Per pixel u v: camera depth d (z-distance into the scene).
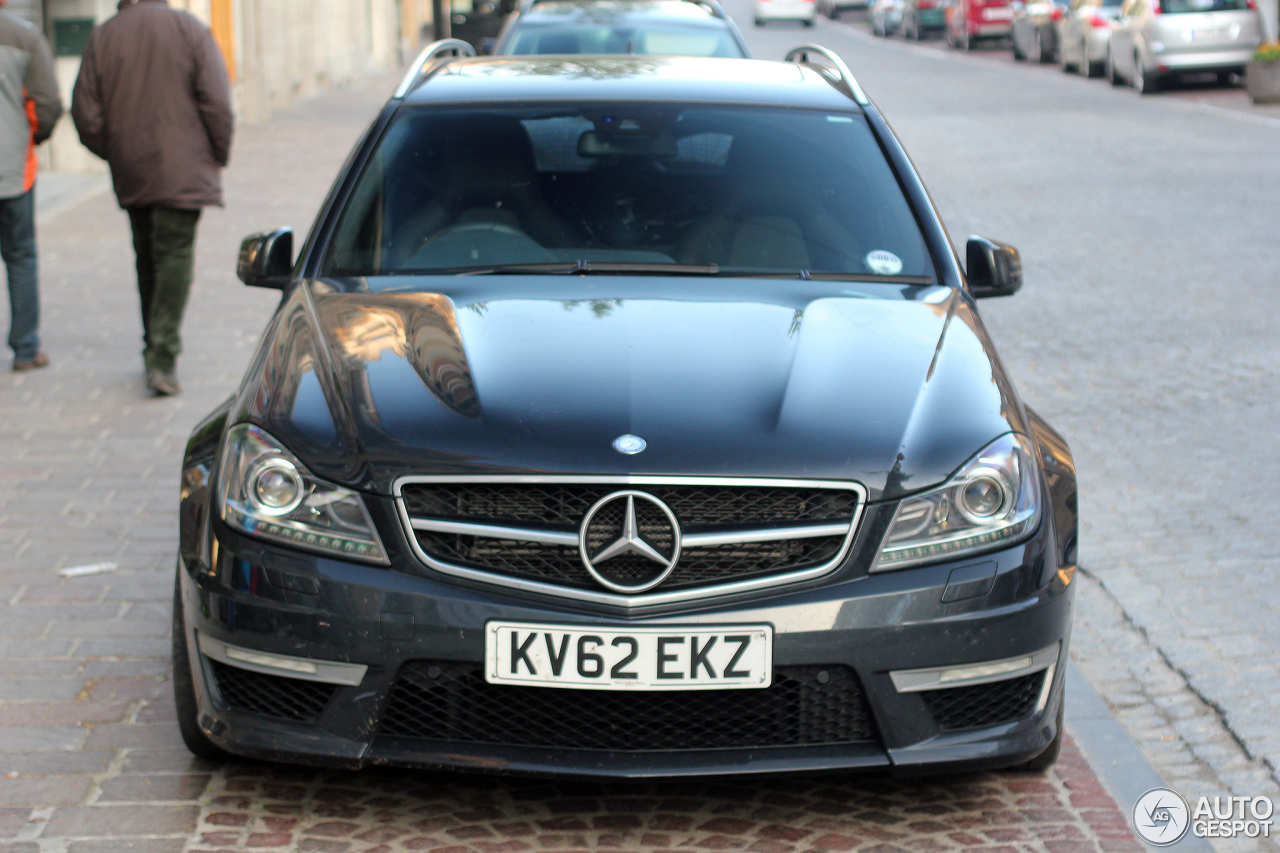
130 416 6.78
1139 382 7.54
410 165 4.37
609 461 3.07
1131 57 24.92
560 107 4.56
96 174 15.07
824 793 3.54
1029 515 3.24
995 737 3.22
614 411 3.20
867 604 3.08
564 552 3.07
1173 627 4.63
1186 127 19.27
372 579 3.08
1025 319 8.97
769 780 3.58
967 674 3.15
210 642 3.22
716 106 4.61
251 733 3.20
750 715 3.14
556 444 3.11
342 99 25.23
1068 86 26.41
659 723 3.14
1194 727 3.98
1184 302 9.38
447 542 3.10
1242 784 3.65
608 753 3.12
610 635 3.04
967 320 3.83
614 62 5.08
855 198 4.32
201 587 3.22
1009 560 3.17
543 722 3.14
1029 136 18.58
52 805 3.38
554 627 3.04
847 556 3.11
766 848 3.26
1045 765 3.64
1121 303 9.37
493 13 18.97
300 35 25.11
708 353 3.46
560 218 4.21
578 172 4.34
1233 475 6.09
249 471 3.21
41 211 12.76
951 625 3.11
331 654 3.09
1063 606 3.28
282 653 3.12
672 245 4.14
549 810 3.43
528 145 4.42
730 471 3.08
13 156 7.27
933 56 36.12
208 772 3.56
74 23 14.85
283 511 3.16
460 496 3.10
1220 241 11.43
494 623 3.04
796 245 4.17
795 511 3.12
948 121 20.52
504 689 3.11
